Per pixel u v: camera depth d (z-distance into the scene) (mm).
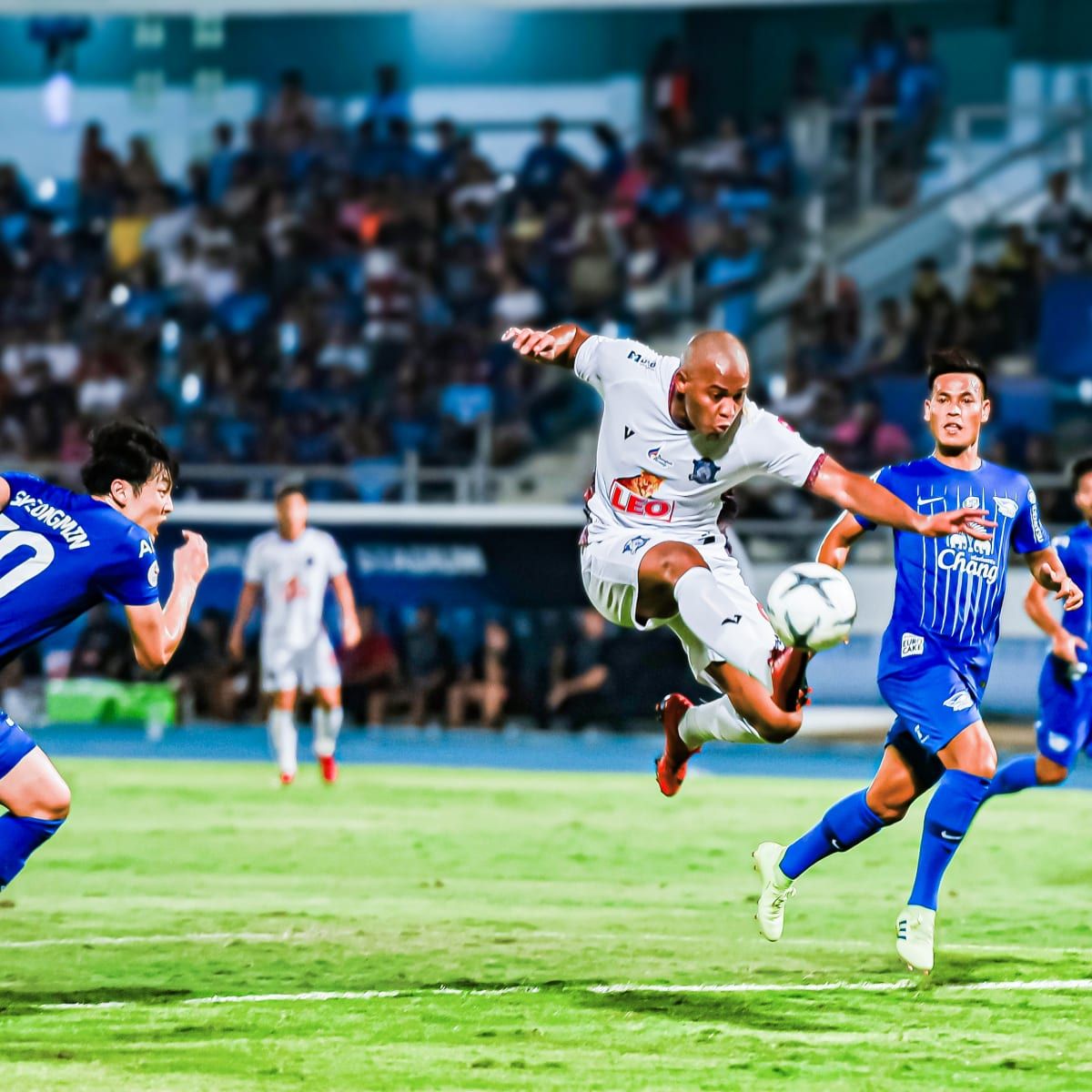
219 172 64562
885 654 16797
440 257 61031
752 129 64625
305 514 33406
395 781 34812
